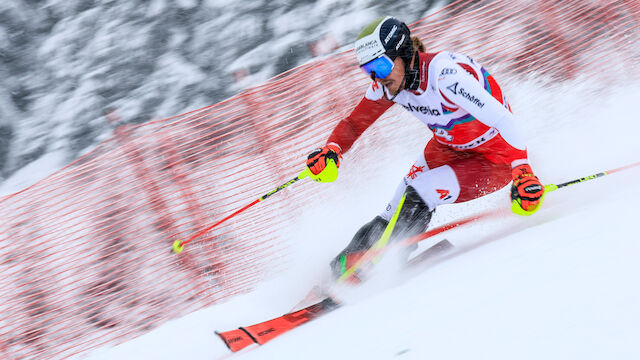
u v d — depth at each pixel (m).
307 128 16.61
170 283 14.87
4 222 15.62
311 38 26.39
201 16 28.52
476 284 6.63
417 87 8.66
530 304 5.64
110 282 14.88
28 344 14.65
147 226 15.42
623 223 6.87
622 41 17.75
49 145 26.08
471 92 8.37
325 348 6.59
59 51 28.38
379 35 8.18
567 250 6.60
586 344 4.74
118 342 14.16
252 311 11.40
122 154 15.66
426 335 5.81
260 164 16.16
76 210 15.46
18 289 15.15
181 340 10.86
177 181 15.62
